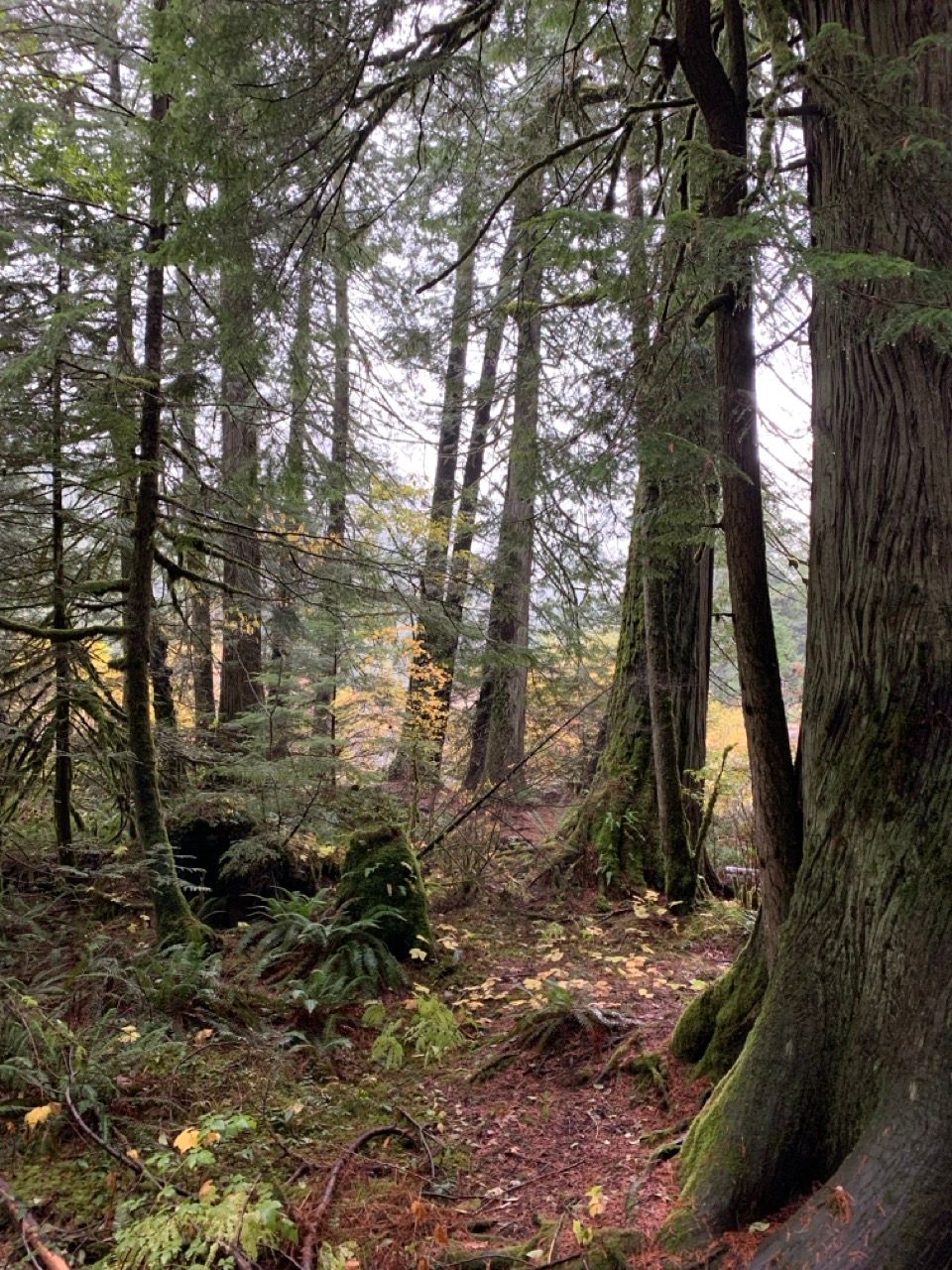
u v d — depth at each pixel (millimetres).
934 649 2658
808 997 2744
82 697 5758
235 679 9445
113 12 5223
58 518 5836
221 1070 3812
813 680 3068
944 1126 2264
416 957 5242
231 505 5996
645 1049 3850
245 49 3482
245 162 3740
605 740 8484
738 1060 2986
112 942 4805
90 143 4887
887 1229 2146
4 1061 3465
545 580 7074
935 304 2172
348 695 9617
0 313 5031
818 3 2895
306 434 5879
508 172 5051
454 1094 3777
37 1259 2402
